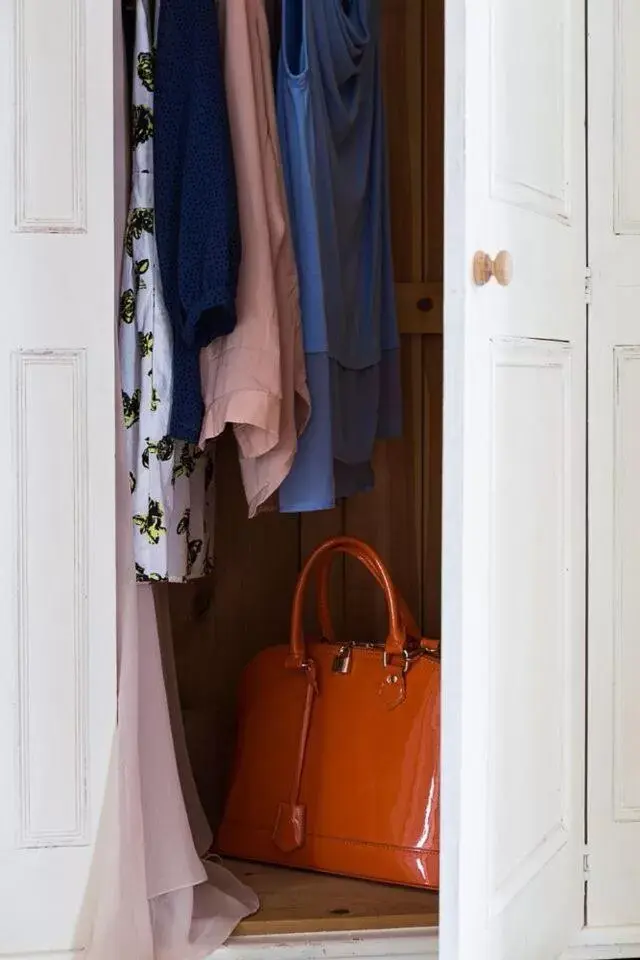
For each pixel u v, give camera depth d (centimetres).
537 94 151
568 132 160
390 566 217
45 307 156
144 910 157
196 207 159
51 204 156
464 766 138
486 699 143
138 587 167
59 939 159
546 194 154
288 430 170
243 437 167
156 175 162
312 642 198
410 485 217
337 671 187
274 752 189
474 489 138
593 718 165
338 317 181
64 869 159
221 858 189
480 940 142
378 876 178
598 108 162
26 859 158
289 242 171
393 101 214
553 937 161
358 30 191
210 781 213
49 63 155
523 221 148
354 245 191
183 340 162
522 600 151
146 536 164
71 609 158
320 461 174
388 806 179
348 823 181
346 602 216
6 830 158
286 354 170
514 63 145
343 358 184
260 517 214
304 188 174
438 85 214
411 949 164
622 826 166
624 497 164
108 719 159
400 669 182
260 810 188
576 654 163
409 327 215
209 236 158
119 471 164
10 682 158
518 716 151
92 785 159
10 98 154
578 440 163
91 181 156
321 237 177
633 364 164
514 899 149
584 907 167
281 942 163
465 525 137
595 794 166
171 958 159
